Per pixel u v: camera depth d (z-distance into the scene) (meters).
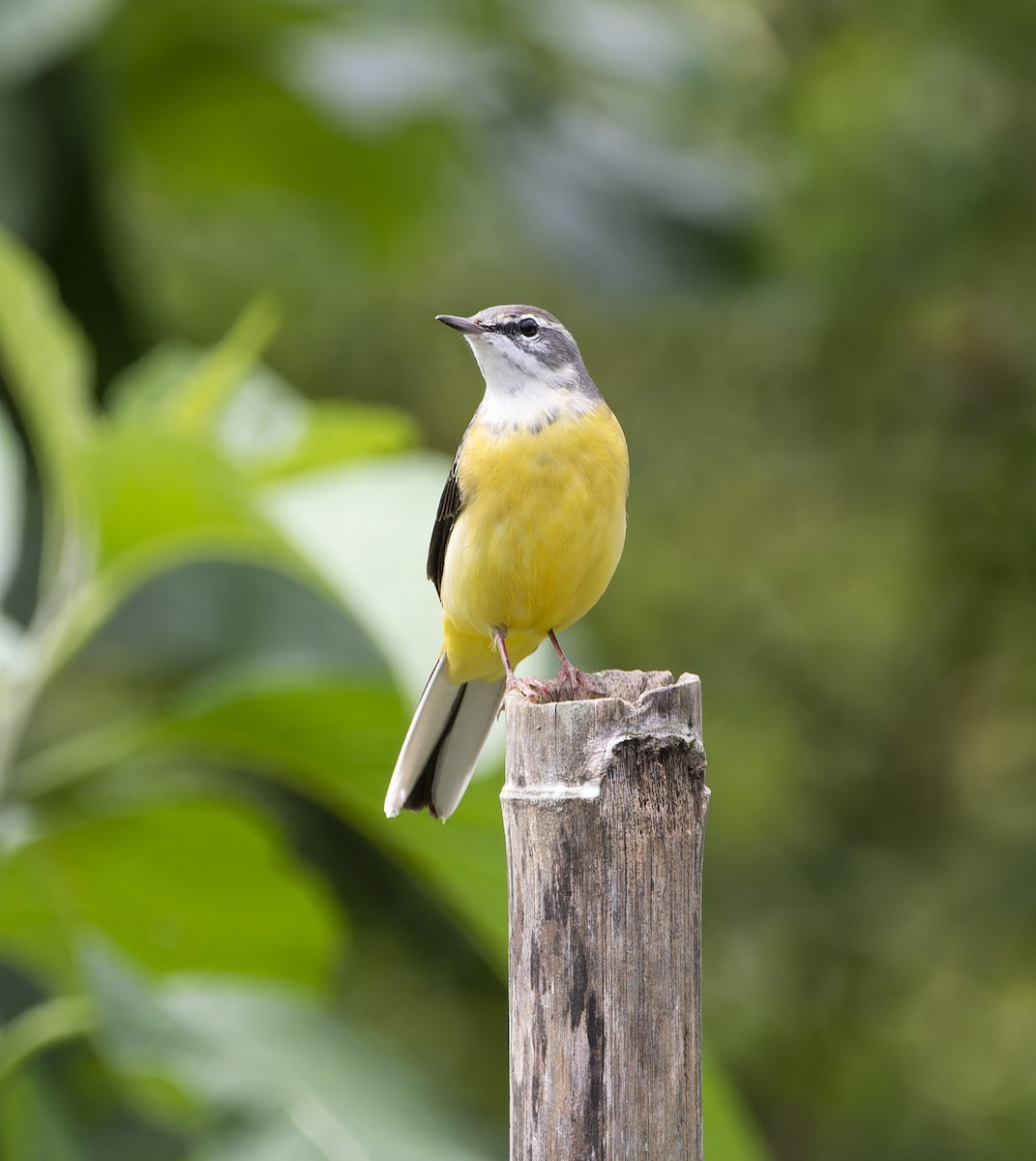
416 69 12.01
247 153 14.00
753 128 15.20
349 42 12.20
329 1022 7.60
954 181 16.00
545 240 12.53
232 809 7.72
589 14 12.45
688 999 4.29
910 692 17.64
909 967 16.72
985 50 16.50
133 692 14.52
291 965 8.56
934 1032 16.64
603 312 17.61
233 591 8.55
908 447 17.58
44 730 14.45
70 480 7.24
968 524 17.55
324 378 18.17
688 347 18.19
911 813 17.52
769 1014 16.59
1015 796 17.38
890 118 15.91
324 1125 6.85
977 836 17.16
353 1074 7.25
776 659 17.58
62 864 7.90
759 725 17.45
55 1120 8.15
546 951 4.25
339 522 7.11
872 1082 16.47
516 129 12.37
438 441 18.16
